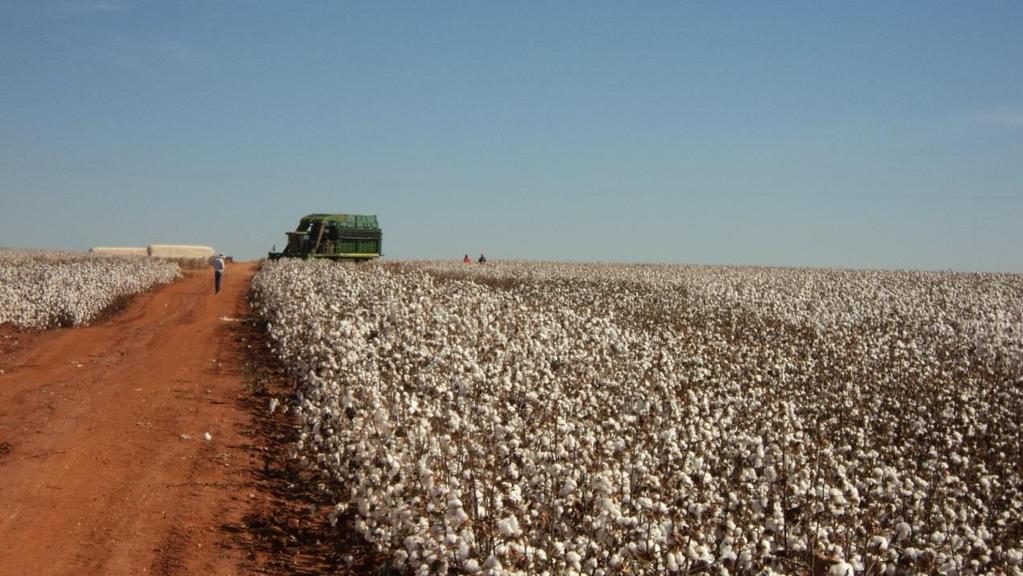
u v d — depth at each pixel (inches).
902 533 310.0
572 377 553.3
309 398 541.0
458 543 283.6
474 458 366.6
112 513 389.4
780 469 390.6
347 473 392.2
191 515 391.5
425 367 510.9
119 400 611.8
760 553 300.5
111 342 919.7
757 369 678.5
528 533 305.3
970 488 463.5
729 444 418.6
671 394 529.3
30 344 911.0
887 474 381.7
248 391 651.5
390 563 319.6
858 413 585.6
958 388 662.5
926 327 1015.6
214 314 1217.4
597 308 1073.5
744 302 1199.6
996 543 384.8
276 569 338.6
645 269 2214.6
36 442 494.6
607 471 338.6
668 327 942.4
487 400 461.7
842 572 267.6
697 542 309.0
